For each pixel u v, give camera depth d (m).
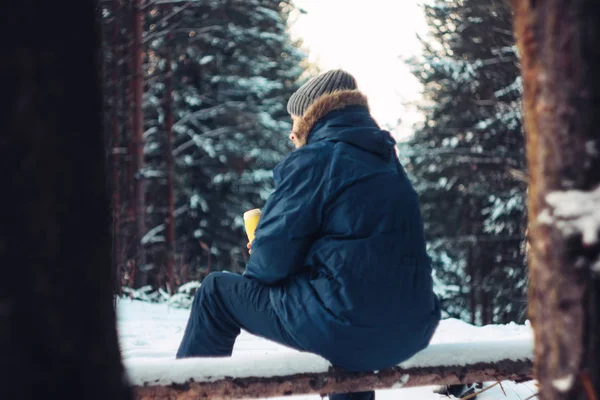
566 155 1.16
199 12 14.80
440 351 2.25
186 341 2.44
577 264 1.16
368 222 2.16
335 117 2.38
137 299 7.17
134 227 10.05
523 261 12.16
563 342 1.18
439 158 15.24
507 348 2.29
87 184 0.95
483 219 14.95
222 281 2.40
